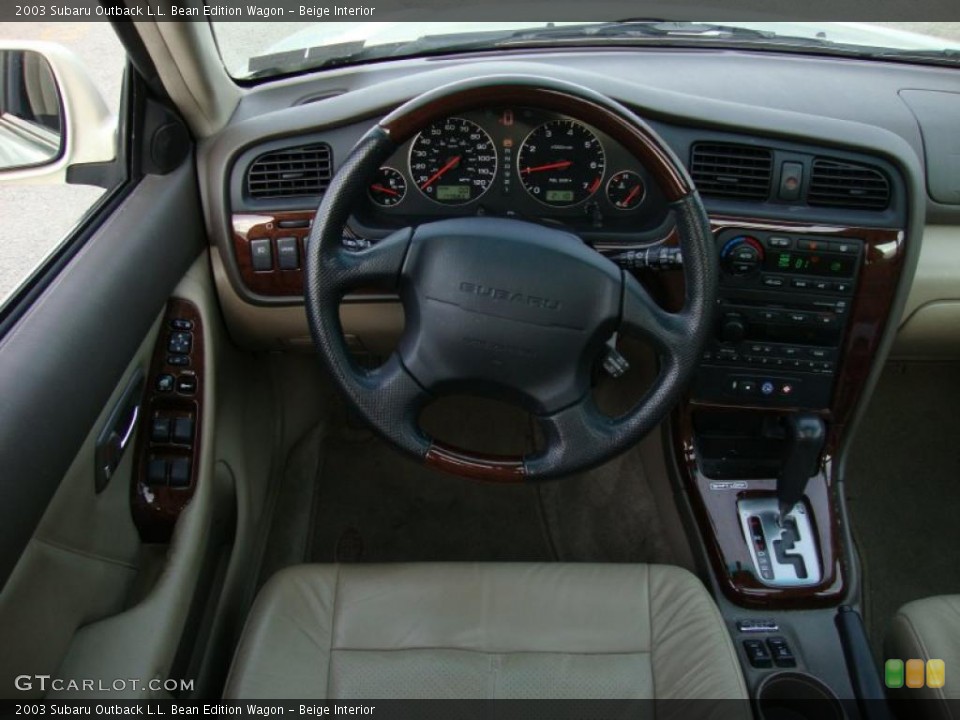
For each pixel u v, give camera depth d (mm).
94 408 1107
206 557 1453
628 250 1423
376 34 1698
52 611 1025
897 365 2281
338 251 1175
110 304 1169
